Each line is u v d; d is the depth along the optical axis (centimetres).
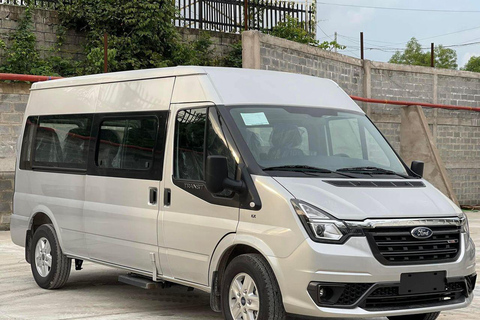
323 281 571
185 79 716
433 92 2438
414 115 2302
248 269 614
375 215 590
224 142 656
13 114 1544
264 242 603
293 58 1786
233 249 648
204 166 672
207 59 2133
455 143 2522
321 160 669
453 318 753
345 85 2091
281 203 595
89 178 819
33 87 961
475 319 748
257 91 705
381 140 741
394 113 2312
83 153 837
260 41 1631
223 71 712
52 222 880
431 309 610
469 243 648
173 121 715
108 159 796
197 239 668
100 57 1911
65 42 1986
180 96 716
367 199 607
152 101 749
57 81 915
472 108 2506
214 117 673
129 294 872
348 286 577
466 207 2455
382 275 582
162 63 2020
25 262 1116
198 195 671
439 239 620
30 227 930
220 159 622
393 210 602
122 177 768
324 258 570
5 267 1070
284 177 622
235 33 2220
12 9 1902
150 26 2014
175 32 2077
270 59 1678
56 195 878
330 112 728
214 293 658
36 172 920
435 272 611
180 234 687
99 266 1094
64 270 880
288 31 2292
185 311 769
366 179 648
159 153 725
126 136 775
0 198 1530
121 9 1989
